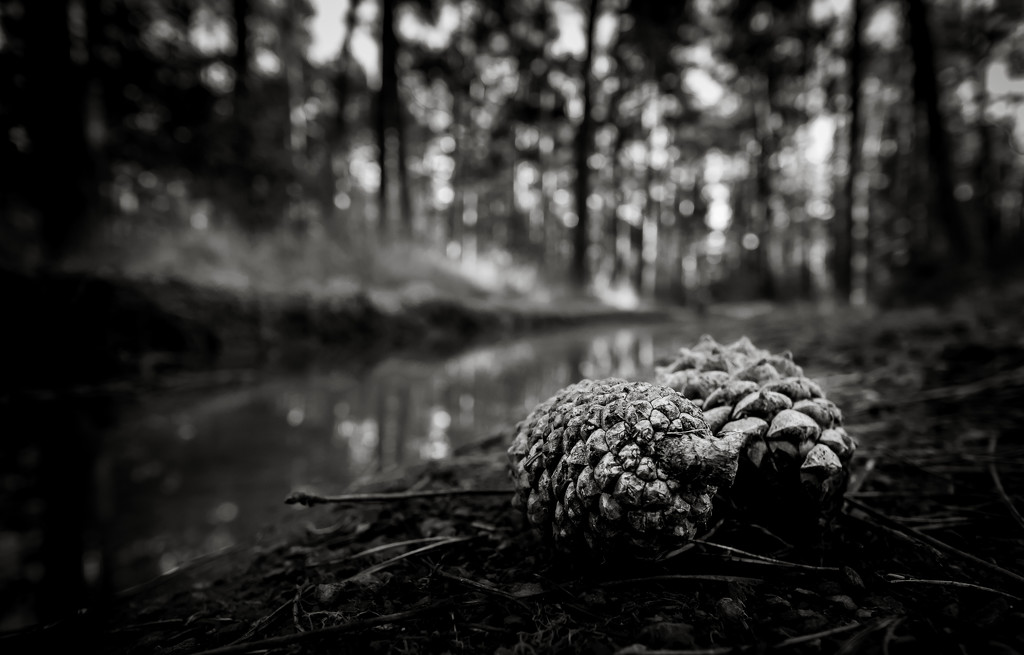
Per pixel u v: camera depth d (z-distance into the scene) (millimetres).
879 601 1161
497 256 22703
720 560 1344
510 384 5602
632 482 1146
